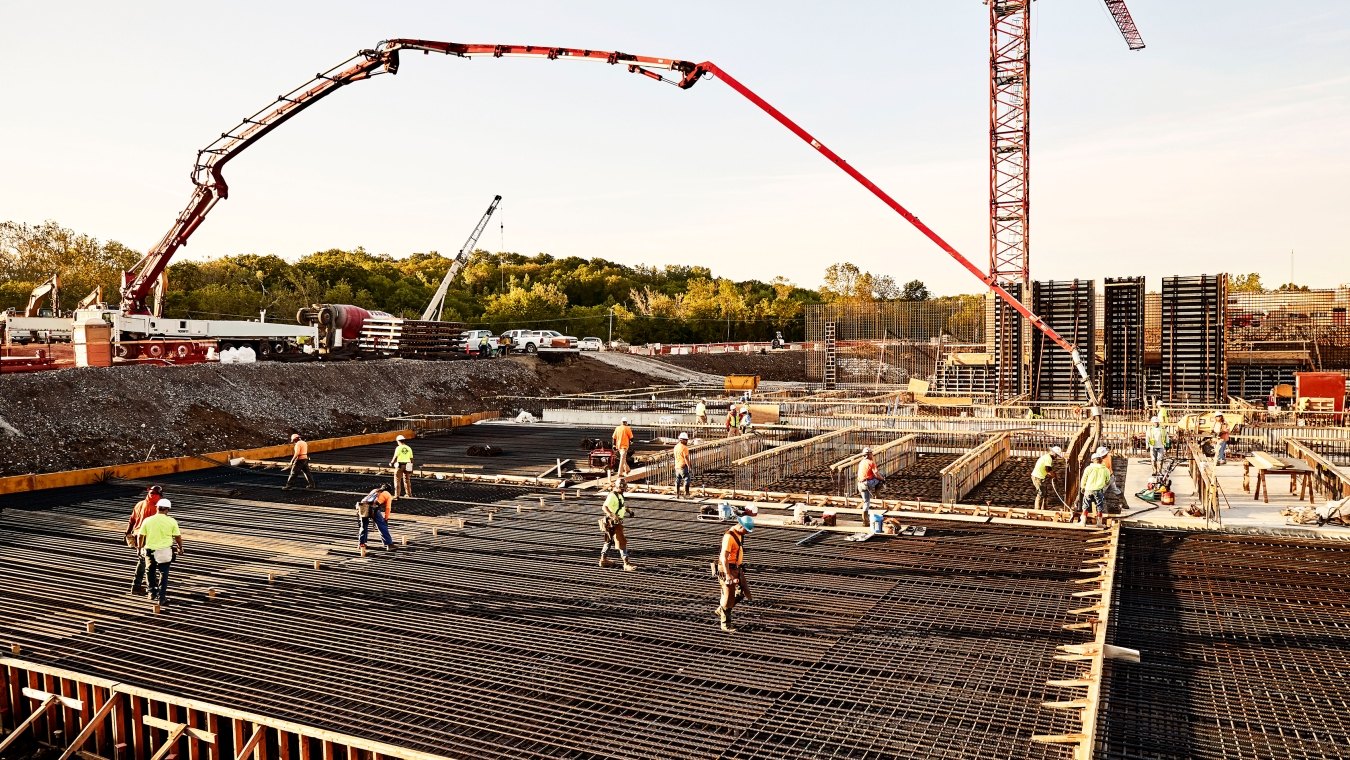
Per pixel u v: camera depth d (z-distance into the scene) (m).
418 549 15.43
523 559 14.66
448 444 32.59
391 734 8.20
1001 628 10.89
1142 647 10.21
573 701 8.92
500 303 88.31
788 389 51.25
